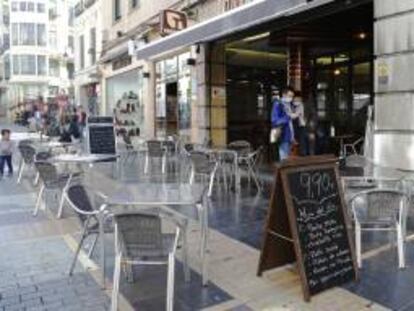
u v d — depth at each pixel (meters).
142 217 4.41
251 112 16.91
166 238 5.02
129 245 4.54
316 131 14.25
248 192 9.84
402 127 7.89
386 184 6.41
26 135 19.41
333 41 13.51
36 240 6.93
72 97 42.50
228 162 10.51
